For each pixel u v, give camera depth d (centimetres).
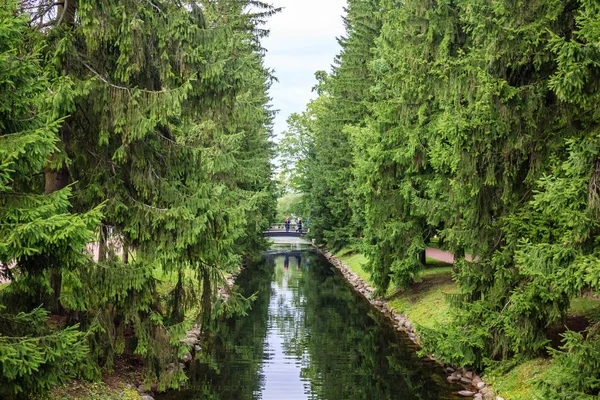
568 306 936
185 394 1112
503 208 1108
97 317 905
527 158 1019
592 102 805
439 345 1154
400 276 1834
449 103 1188
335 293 2614
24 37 841
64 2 947
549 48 873
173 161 1009
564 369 752
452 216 1370
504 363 1079
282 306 2264
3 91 603
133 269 893
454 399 1088
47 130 609
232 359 1446
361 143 1923
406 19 1529
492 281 1142
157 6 956
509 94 911
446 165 1312
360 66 2836
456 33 1437
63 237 573
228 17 1995
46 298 979
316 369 1353
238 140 1880
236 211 1018
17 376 606
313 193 4288
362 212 2305
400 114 1608
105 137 887
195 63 952
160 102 872
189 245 952
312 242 5950
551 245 788
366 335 1730
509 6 941
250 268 3628
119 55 931
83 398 846
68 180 1006
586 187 747
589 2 712
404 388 1188
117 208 903
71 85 816
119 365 1058
